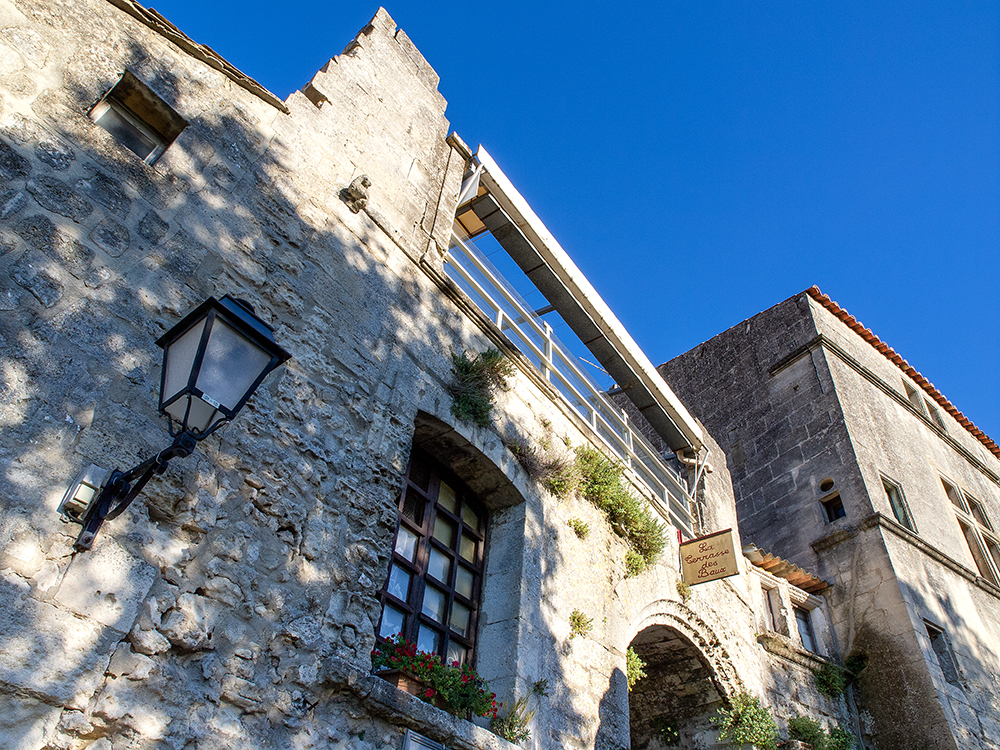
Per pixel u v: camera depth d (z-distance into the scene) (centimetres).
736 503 1748
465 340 809
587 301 1142
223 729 441
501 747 597
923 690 1236
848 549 1464
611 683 788
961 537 1695
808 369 1788
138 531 445
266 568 507
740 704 1021
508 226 1045
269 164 655
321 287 654
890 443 1717
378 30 919
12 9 510
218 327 412
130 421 464
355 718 515
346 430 616
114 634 412
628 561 907
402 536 691
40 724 370
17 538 391
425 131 919
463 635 703
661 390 1297
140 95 577
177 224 551
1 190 459
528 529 767
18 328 436
